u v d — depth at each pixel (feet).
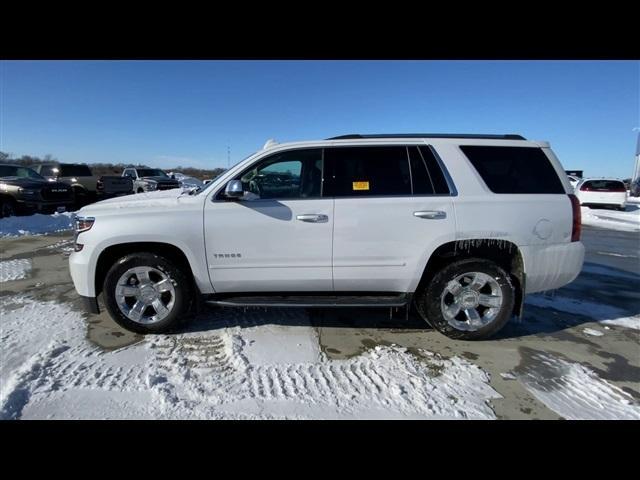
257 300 11.51
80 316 12.94
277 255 11.18
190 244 11.02
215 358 10.37
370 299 11.57
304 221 11.02
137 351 10.61
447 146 11.57
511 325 13.09
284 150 11.47
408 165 11.42
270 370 9.81
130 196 13.60
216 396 8.66
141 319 11.48
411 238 11.10
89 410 8.08
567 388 9.29
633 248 28.07
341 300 11.49
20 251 23.27
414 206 11.05
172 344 11.09
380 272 11.33
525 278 11.39
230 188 10.63
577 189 62.85
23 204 36.29
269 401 8.54
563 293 16.67
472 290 11.46
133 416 7.95
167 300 11.61
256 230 11.05
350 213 11.05
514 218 11.12
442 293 11.46
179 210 11.06
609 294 16.58
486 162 11.55
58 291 15.53
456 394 8.94
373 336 11.93
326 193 11.24
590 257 24.72
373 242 11.12
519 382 9.52
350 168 11.41
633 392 9.15
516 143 11.78
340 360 10.41
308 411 8.22
